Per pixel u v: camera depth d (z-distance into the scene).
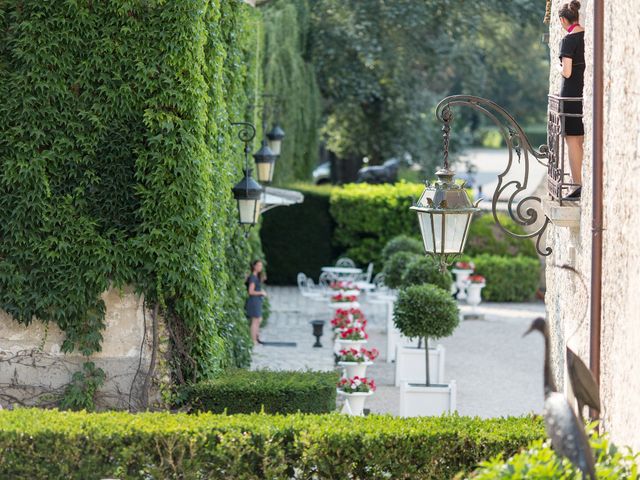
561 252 15.37
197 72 17.88
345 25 44.84
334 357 26.69
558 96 14.80
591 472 8.88
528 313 38.09
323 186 43.59
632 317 10.29
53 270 17.69
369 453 13.30
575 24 14.40
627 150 10.66
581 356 13.09
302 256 42.88
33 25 17.44
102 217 17.77
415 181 49.62
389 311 29.61
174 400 18.17
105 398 18.03
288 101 42.78
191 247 17.91
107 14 17.58
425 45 46.25
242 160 24.88
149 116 17.59
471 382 26.58
